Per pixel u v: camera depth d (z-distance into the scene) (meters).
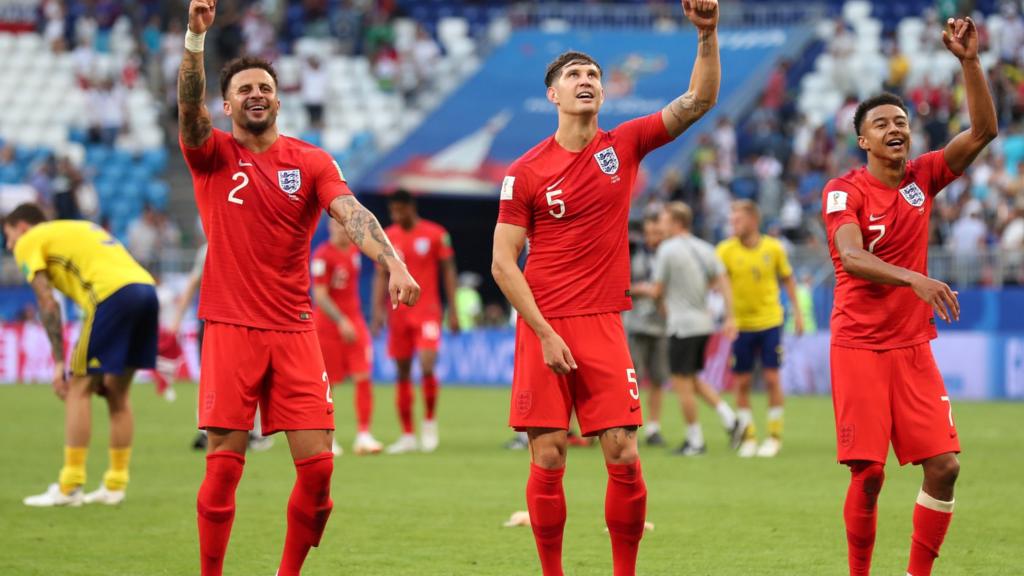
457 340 62.53
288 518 17.20
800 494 27.00
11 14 89.38
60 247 24.92
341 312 35.38
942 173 17.70
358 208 16.77
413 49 83.75
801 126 72.50
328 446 17.16
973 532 22.34
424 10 89.94
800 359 56.03
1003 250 54.72
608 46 80.00
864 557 17.44
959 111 69.38
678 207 34.75
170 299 62.12
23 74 85.12
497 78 78.00
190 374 62.44
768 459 33.47
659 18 83.62
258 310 16.94
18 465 31.88
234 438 17.03
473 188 68.44
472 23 89.38
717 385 57.56
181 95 16.58
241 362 16.86
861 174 17.67
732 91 74.12
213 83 83.31
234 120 17.28
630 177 17.22
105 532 22.38
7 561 19.84
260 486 28.09
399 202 35.69
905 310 17.20
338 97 81.81
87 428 25.42
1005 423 42.94
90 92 80.31
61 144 80.75
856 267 16.59
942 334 54.41
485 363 61.72
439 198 73.31
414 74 82.56
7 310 64.38
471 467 31.81
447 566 19.52
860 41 81.75
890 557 20.11
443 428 42.25
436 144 72.19
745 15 81.75
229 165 17.11
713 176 68.69
